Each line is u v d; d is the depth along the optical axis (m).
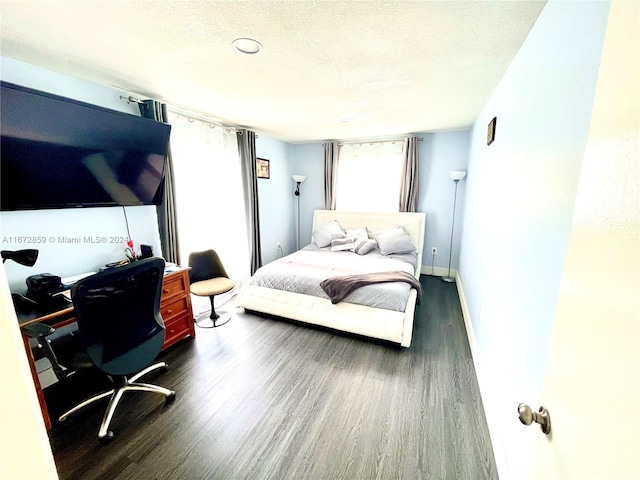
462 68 1.85
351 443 1.56
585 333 0.54
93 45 1.56
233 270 3.84
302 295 2.91
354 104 2.69
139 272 1.62
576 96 0.87
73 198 1.95
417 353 2.42
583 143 0.81
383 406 1.83
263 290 3.09
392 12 1.26
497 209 1.92
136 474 1.40
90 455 1.50
